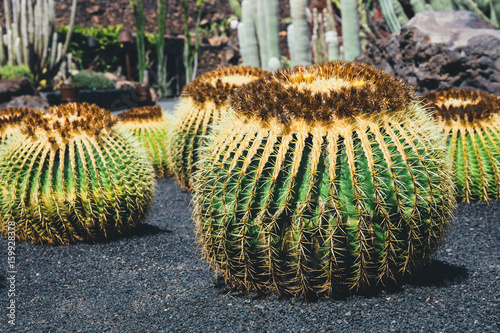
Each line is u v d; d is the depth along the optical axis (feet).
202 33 66.64
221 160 8.80
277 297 9.01
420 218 8.50
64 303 9.72
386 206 8.20
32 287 10.55
